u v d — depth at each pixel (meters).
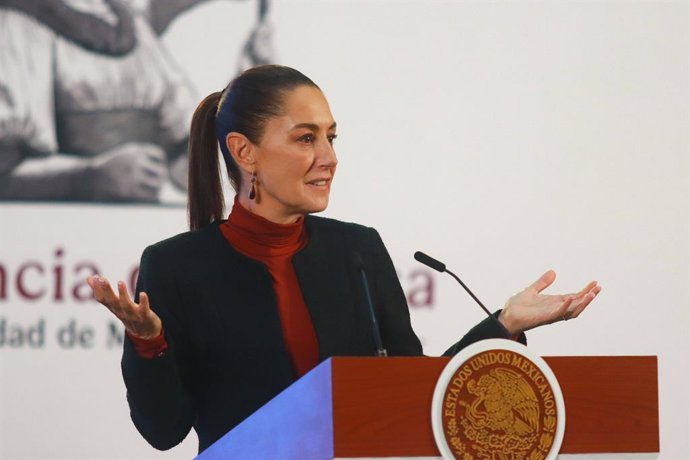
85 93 10.92
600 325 11.19
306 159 6.65
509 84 11.37
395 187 11.12
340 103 11.16
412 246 11.07
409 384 4.86
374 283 7.04
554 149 11.34
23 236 10.66
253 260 6.74
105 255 10.77
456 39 11.35
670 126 11.48
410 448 4.83
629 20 11.55
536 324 6.09
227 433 5.96
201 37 11.13
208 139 7.09
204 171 7.12
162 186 10.93
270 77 6.81
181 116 11.03
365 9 11.29
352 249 7.07
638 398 5.19
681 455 11.12
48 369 10.55
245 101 6.77
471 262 11.09
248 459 5.58
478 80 11.33
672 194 11.41
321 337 6.64
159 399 6.08
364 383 4.81
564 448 5.07
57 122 10.84
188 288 6.65
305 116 6.66
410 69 11.27
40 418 10.50
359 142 11.12
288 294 6.75
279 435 5.22
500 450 4.92
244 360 6.54
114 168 10.87
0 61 10.87
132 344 5.90
